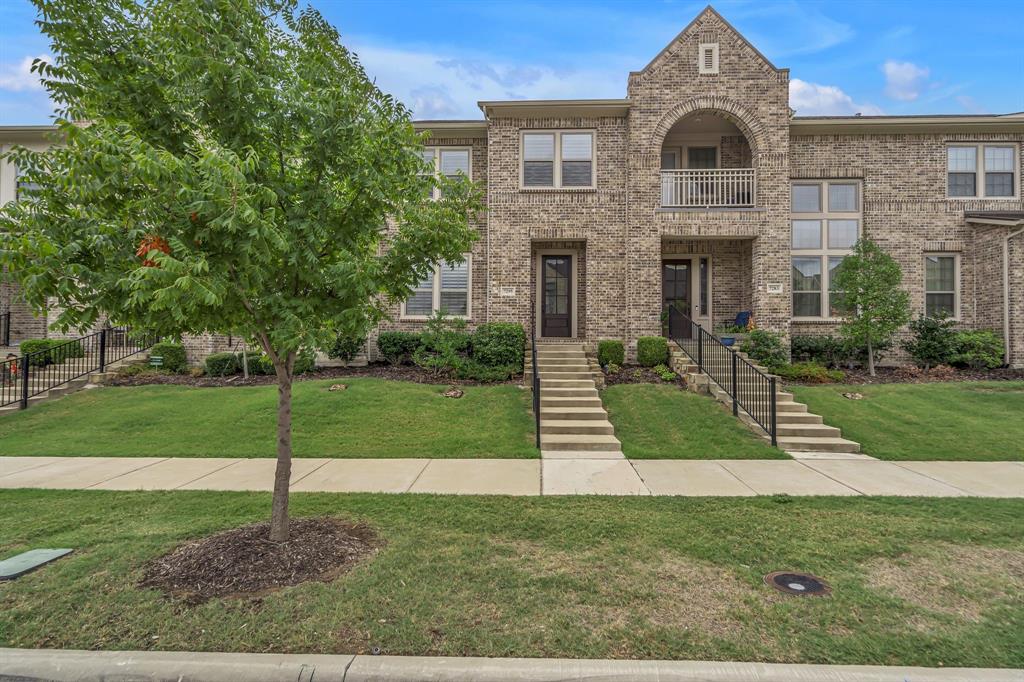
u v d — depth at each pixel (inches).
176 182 139.9
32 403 452.1
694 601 148.6
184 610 141.9
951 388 461.4
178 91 166.7
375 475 286.8
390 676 116.6
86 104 166.4
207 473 290.8
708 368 477.1
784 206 550.9
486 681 116.0
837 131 601.0
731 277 615.5
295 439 360.5
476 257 615.5
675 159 629.0
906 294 504.7
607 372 515.2
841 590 154.9
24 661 121.5
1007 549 185.6
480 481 275.1
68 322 145.3
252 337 192.1
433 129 603.8
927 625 136.8
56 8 154.5
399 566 169.6
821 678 116.0
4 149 641.0
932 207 597.3
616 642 128.2
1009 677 115.8
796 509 229.0
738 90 559.2
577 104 566.6
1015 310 538.6
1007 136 597.3
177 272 128.9
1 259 133.7
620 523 211.6
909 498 244.4
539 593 152.6
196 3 164.2
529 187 584.1
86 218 147.5
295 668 118.3
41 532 199.2
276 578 159.8
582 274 621.3
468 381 494.0
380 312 203.2
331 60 193.2
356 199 181.5
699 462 316.8
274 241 145.3
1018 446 343.0
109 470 297.3
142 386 497.0
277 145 180.4
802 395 446.9
